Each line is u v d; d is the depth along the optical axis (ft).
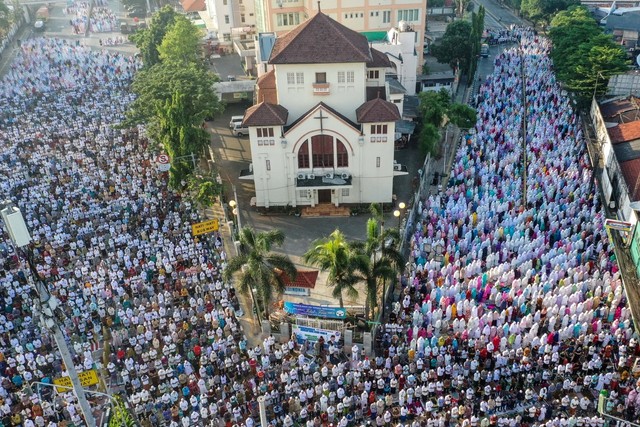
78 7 561.43
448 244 169.99
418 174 224.53
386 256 143.43
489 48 405.39
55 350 142.00
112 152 244.22
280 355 137.18
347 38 197.26
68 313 153.17
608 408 119.65
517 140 236.22
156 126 230.68
